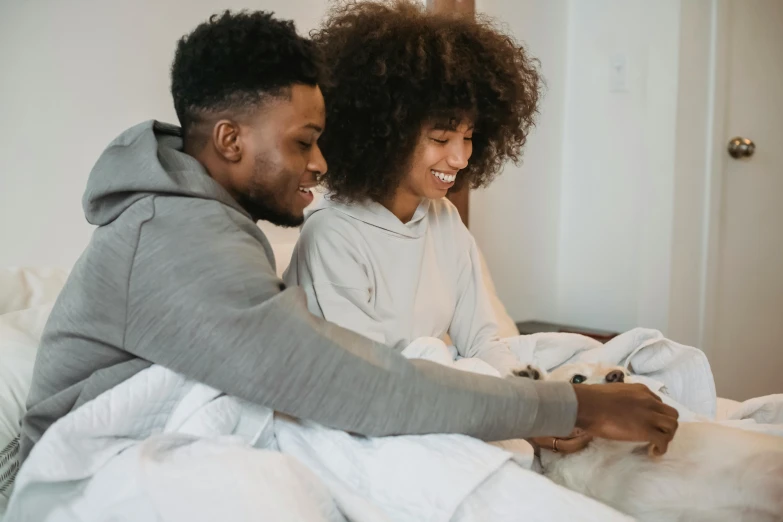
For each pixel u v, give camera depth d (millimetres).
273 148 905
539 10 2340
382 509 792
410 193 1267
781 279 2660
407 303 1233
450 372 841
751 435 993
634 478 988
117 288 816
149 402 829
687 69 2207
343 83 1182
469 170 1375
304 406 792
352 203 1242
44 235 1467
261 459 762
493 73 1231
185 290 785
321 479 814
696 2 2199
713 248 2381
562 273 2582
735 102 2395
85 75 1483
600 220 2449
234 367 778
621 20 2320
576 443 1056
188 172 879
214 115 900
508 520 768
